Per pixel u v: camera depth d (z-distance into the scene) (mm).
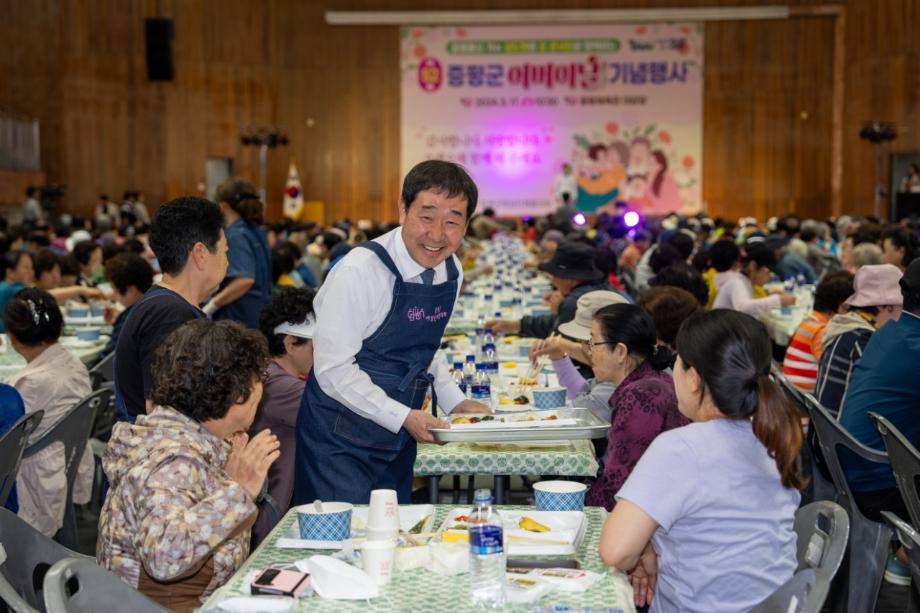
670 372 3809
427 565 2430
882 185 22531
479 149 23859
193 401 2520
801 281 10609
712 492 2355
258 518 3193
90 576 2121
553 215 18484
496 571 2189
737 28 23609
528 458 3584
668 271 6445
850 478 3990
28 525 2506
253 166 23688
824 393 4750
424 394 3227
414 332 3111
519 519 2730
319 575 2250
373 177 24250
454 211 2961
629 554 2340
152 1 22109
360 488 3154
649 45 23547
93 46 21594
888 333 4074
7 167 19438
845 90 23438
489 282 11945
